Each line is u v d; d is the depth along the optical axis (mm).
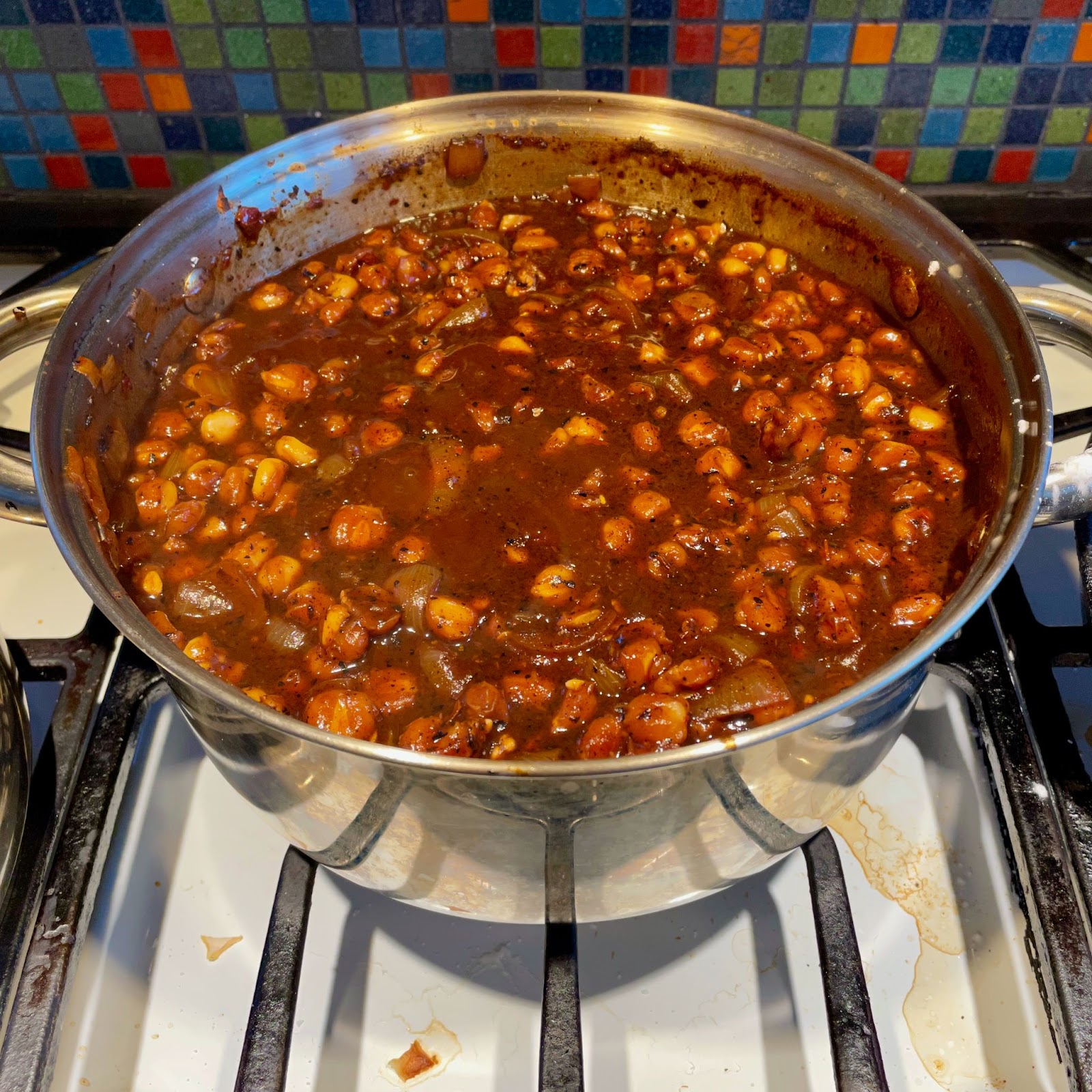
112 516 430
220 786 435
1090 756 429
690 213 542
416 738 355
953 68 572
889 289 481
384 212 544
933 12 549
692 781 297
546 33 561
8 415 554
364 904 402
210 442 456
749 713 362
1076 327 417
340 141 510
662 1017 375
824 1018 374
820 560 408
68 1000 363
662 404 460
